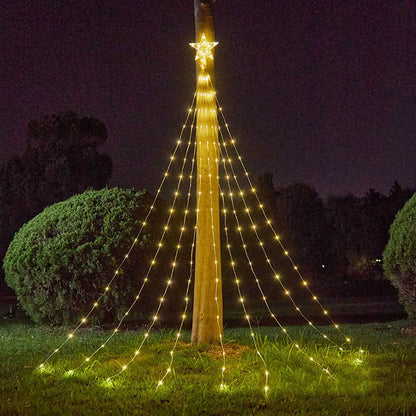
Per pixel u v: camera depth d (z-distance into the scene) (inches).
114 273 495.5
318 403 236.4
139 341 393.4
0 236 1130.7
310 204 1204.5
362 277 1226.0
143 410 230.7
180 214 546.6
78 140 1230.9
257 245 955.3
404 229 449.7
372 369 290.4
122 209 508.7
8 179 1230.9
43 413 226.1
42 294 504.1
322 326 521.3
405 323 500.4
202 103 368.5
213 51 378.3
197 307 357.4
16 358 343.0
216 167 365.7
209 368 296.8
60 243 494.3
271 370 290.4
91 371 293.9
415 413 223.3
